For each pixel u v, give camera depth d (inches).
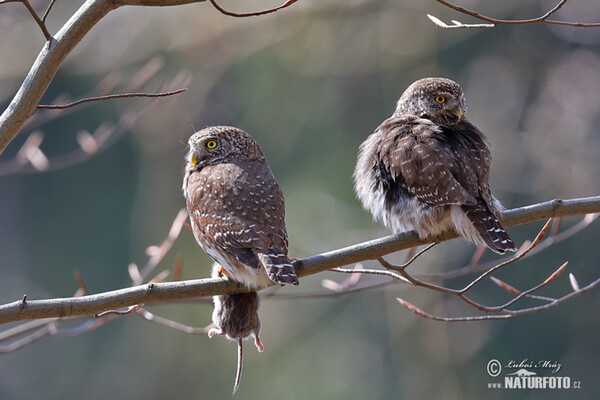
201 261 598.9
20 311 209.0
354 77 641.0
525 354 616.4
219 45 613.6
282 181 627.5
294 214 610.5
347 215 610.2
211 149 258.1
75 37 200.1
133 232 709.9
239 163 253.3
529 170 628.7
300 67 631.2
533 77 650.2
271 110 634.2
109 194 743.7
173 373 617.0
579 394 605.6
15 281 785.6
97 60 629.9
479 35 649.6
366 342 625.6
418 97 285.1
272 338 620.1
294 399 607.2
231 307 232.8
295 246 599.2
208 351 611.8
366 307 631.8
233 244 233.0
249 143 261.6
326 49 625.9
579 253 624.7
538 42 650.2
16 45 611.5
